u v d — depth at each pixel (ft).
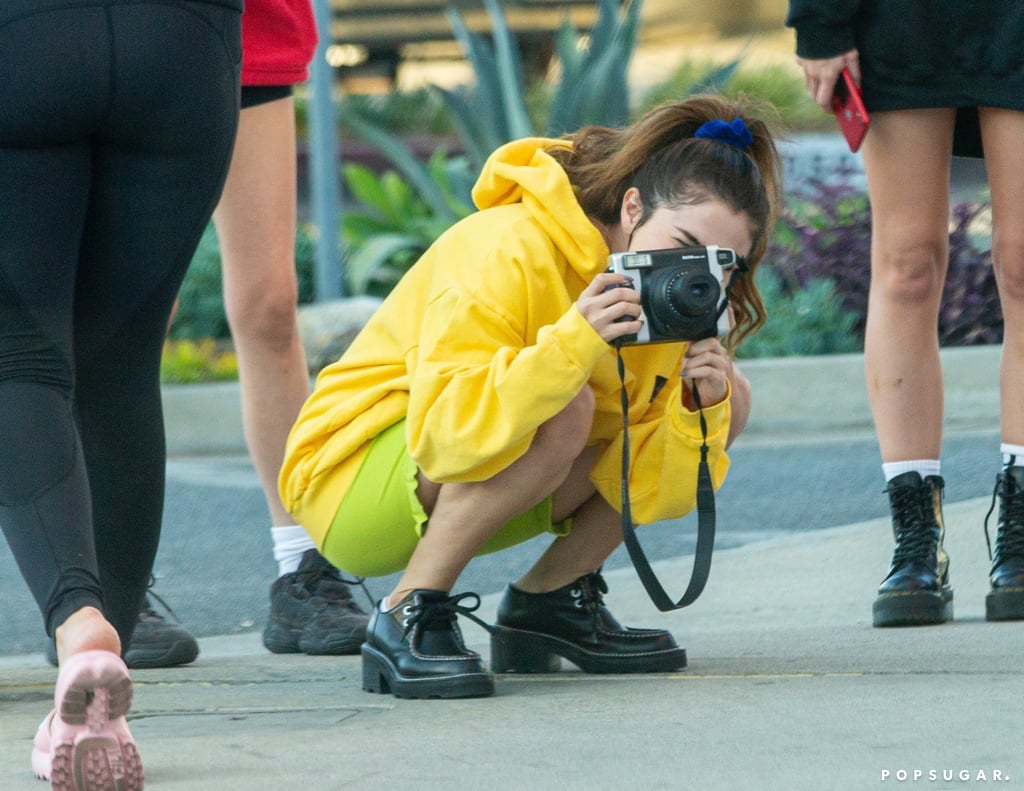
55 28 25.14
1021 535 39.29
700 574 31.53
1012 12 37.76
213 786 23.61
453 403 29.58
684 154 30.73
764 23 230.89
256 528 64.23
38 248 25.85
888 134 39.47
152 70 25.98
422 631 31.27
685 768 23.86
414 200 152.56
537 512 32.71
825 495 64.80
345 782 23.61
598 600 34.27
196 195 27.66
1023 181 38.83
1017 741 25.02
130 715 30.35
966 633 37.04
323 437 33.12
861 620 40.86
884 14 38.55
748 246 31.17
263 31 38.86
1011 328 39.96
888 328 40.11
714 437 31.91
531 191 31.42
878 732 25.98
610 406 32.07
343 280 128.16
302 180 207.00
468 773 23.97
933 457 40.01
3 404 25.00
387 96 229.66
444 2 237.86
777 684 31.09
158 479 29.48
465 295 30.45
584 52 136.98
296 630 39.81
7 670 38.09
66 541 24.06
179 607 49.42
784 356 91.97
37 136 25.55
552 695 30.76
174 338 113.29
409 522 32.14
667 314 29.71
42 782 24.52
